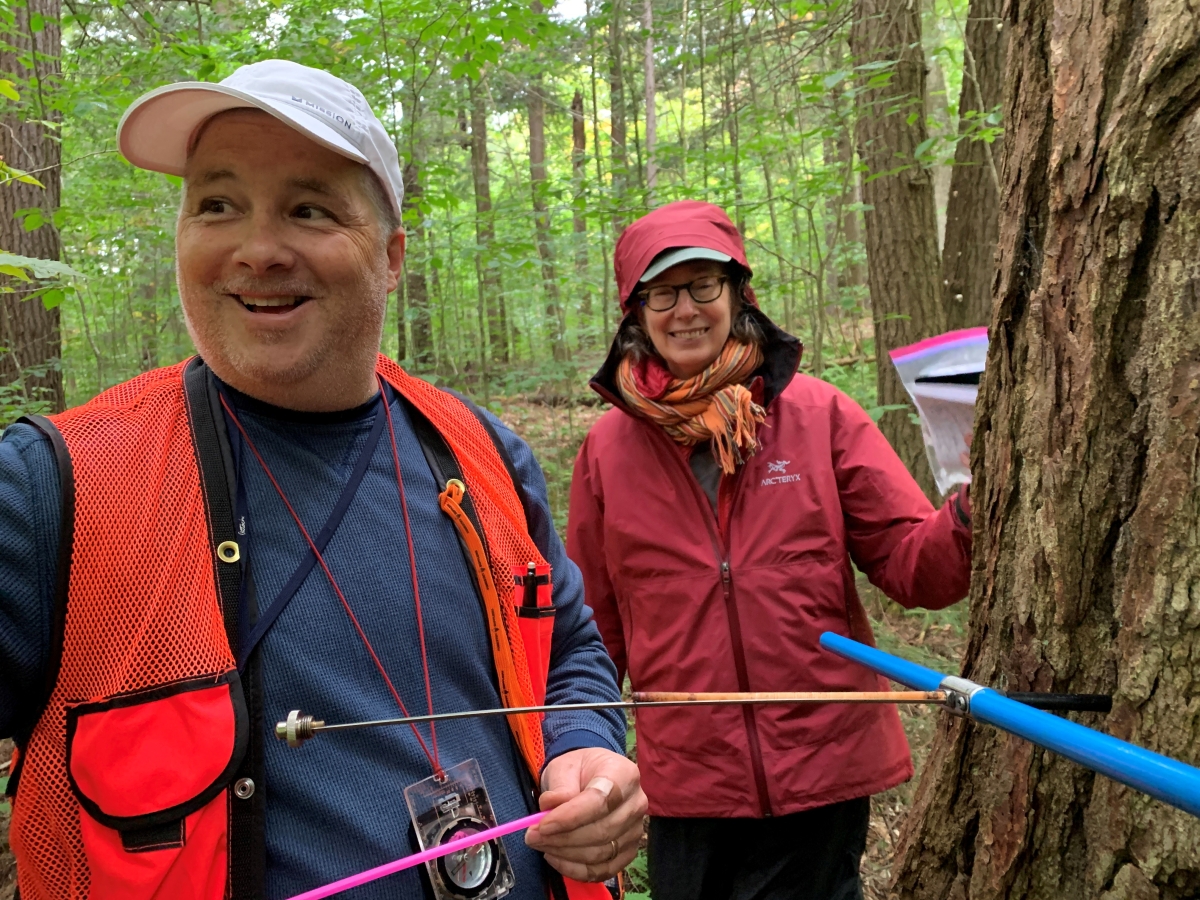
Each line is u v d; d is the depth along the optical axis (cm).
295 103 90
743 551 168
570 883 104
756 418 168
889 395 436
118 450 84
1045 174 101
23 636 76
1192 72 81
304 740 81
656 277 174
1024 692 93
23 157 411
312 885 83
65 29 473
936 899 117
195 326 95
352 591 93
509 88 755
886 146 415
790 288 487
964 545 144
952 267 470
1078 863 95
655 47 559
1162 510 83
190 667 79
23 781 76
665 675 174
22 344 432
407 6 382
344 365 98
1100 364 90
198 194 93
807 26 420
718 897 179
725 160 429
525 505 126
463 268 596
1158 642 83
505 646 107
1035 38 103
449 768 95
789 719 164
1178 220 82
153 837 74
